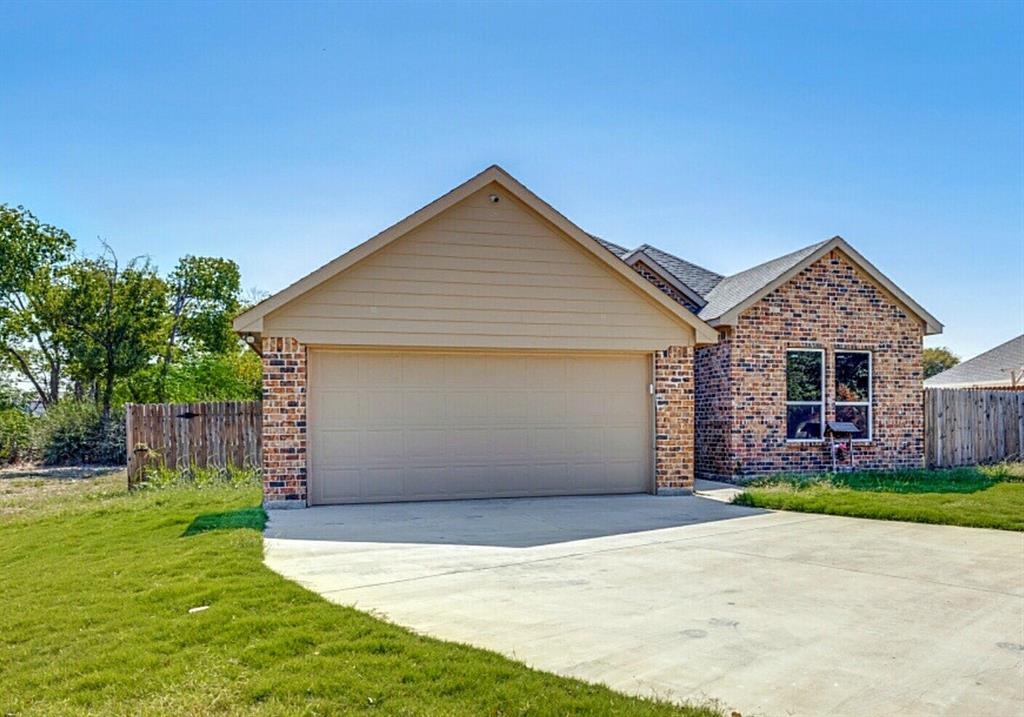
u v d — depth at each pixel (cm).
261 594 630
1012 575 746
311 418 1212
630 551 855
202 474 1645
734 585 700
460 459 1278
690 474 1368
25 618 606
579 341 1301
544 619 586
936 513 1083
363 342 1202
